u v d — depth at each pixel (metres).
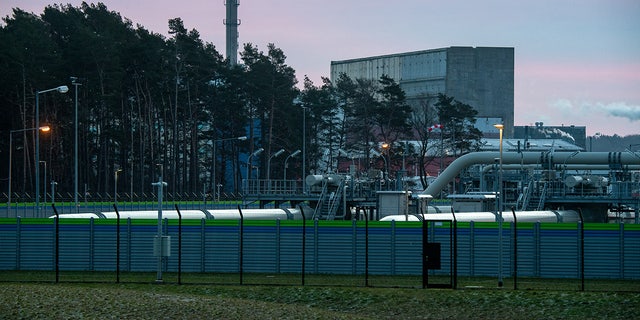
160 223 58.19
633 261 64.94
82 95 156.38
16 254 67.75
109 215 77.12
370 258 66.38
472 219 84.44
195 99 170.50
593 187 112.31
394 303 50.59
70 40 162.38
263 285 57.03
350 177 111.00
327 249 66.88
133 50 160.38
